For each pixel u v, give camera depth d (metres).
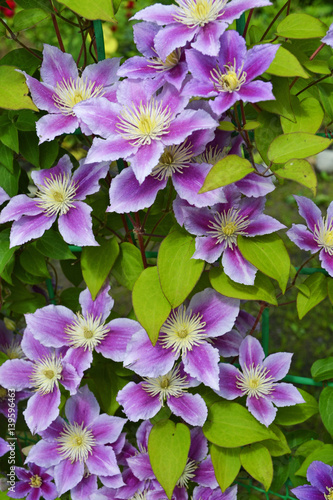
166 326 1.02
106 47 1.95
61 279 1.61
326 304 1.63
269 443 1.05
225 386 1.04
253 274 0.97
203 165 0.95
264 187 0.98
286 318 1.58
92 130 0.95
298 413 1.07
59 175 1.01
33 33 1.83
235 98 0.91
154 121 0.93
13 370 1.07
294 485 1.10
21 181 1.10
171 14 0.94
